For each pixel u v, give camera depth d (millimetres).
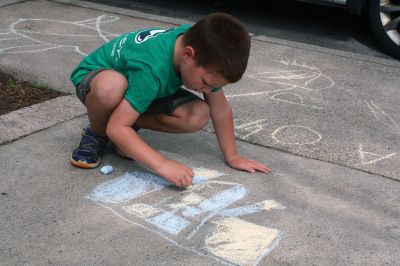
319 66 4328
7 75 3721
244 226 2246
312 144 3012
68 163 2643
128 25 5055
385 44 4770
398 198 2535
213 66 2127
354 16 5938
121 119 2332
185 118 2525
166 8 5883
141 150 2340
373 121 3375
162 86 2299
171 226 2221
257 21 5625
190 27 2322
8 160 2633
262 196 2475
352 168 2785
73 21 5082
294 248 2133
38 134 2910
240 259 2051
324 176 2691
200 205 2375
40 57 4129
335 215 2369
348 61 4508
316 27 5527
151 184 2514
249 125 3197
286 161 2814
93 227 2188
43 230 2148
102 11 5457
